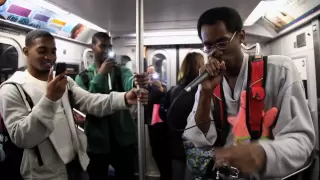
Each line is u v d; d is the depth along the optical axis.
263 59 0.71
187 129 0.83
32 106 1.00
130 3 1.58
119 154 1.48
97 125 1.39
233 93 0.77
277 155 0.48
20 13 2.14
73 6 1.69
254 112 0.67
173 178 1.63
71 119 1.14
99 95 1.25
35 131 0.88
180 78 1.65
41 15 2.33
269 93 0.68
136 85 1.09
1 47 2.10
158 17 1.96
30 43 1.06
